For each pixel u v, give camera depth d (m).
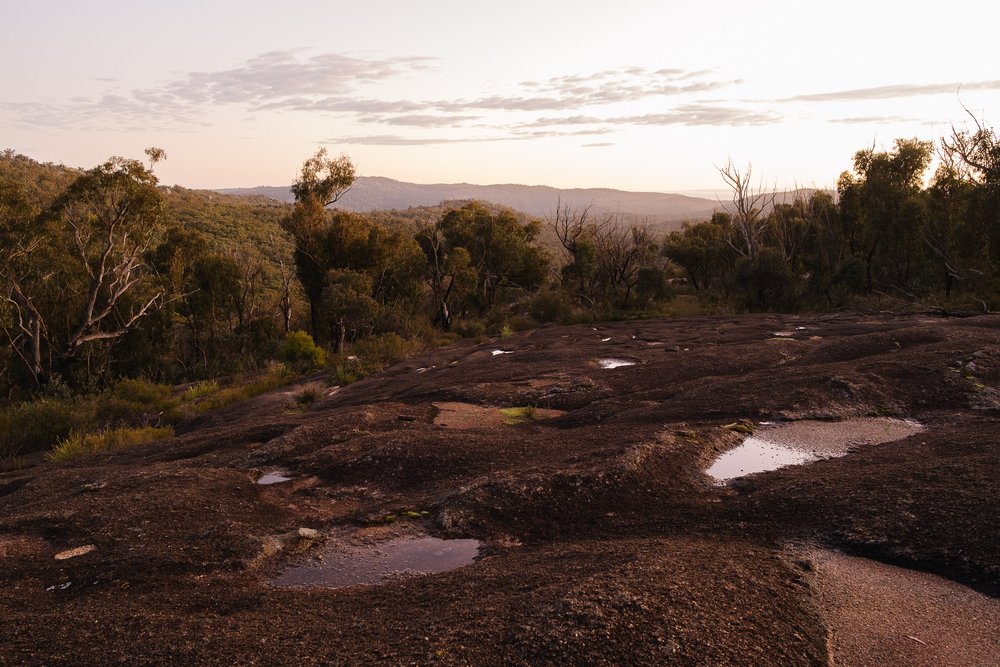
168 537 4.89
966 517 4.11
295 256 34.31
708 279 45.72
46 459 12.56
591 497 5.19
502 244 40.34
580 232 40.75
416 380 14.64
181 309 36.69
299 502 5.91
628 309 34.47
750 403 7.98
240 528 4.98
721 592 3.29
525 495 5.23
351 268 33.44
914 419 7.27
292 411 13.80
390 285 35.38
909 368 8.83
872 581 3.64
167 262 35.47
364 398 13.48
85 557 4.57
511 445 7.13
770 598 3.30
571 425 8.59
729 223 43.44
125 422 16.89
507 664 2.72
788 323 19.73
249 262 41.31
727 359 11.98
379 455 6.97
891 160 31.62
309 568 4.38
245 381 23.81
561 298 33.78
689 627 2.93
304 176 35.44
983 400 7.48
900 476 4.93
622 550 4.00
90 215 30.56
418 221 87.81
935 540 3.94
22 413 16.52
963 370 8.43
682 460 5.98
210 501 5.75
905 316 19.97
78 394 26.89
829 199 38.34
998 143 24.83
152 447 9.81
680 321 23.84
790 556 3.97
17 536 5.06
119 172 29.23
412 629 3.11
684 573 3.49
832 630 3.12
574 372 12.66
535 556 4.14
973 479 4.65
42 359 31.83
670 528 4.61
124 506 5.60
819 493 4.82
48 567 4.45
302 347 22.66
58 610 3.73
